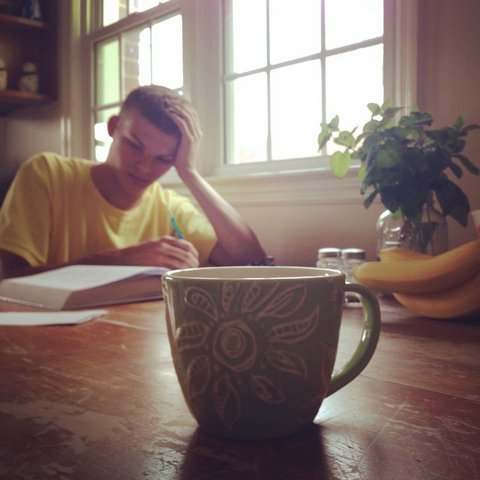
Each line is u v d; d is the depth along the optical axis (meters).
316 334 0.32
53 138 2.58
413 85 1.31
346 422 0.37
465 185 1.22
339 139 1.10
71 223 1.63
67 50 2.50
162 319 0.84
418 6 1.29
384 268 0.83
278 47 1.77
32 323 0.78
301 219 1.54
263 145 1.82
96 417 0.38
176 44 2.09
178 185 1.97
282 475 0.28
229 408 0.32
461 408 0.40
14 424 0.37
